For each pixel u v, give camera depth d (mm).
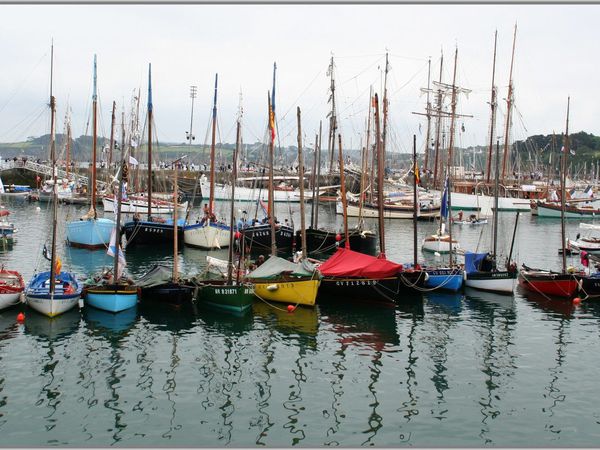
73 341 34594
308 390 28672
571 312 43375
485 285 49719
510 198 134375
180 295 42156
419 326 39469
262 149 85188
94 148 70062
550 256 73250
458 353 34188
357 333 37688
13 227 73875
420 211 114188
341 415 26156
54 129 47250
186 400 27297
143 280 44594
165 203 108438
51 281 38812
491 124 128125
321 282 46094
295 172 171500
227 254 70000
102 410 26094
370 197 117312
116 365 31188
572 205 128625
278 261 45312
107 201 105875
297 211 130000
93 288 40844
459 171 156000
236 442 23719
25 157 143500
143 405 26672
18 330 36125
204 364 31703
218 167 165375
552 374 31141
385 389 28938
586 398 28250
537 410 26969
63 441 23438
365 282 44719
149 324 38344
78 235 70125
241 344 35062
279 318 40719
